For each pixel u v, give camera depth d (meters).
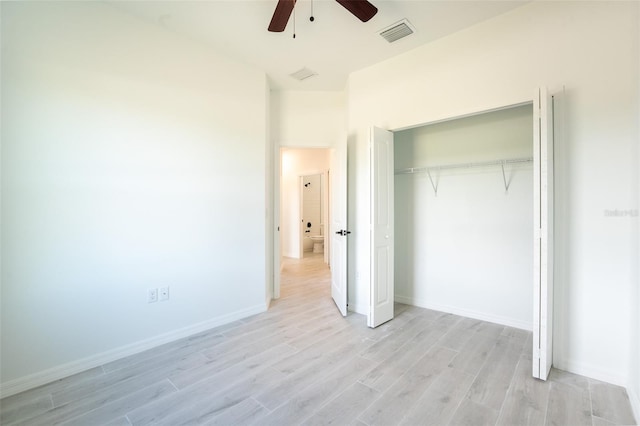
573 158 2.15
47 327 2.08
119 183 2.40
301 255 7.22
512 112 3.02
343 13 2.44
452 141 3.39
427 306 3.60
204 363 2.29
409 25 2.61
